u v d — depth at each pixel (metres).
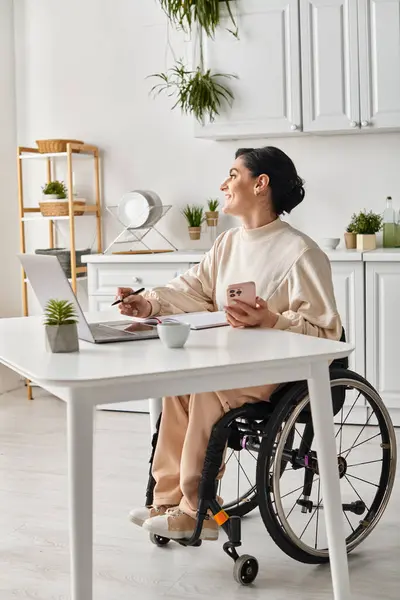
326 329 2.44
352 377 2.40
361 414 4.09
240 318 2.38
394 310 3.90
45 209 4.71
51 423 4.24
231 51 4.21
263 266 2.58
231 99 4.25
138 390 1.87
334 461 2.13
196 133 4.34
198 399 2.33
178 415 2.51
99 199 4.93
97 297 4.39
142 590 2.37
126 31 4.80
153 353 2.04
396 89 4.02
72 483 1.82
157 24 4.73
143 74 4.79
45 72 4.98
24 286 4.89
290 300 2.49
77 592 1.84
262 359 1.95
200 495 2.30
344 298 3.97
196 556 2.60
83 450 1.82
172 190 4.80
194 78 4.25
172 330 2.10
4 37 4.97
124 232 4.88
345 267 3.96
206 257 2.85
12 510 3.01
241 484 3.24
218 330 2.38
